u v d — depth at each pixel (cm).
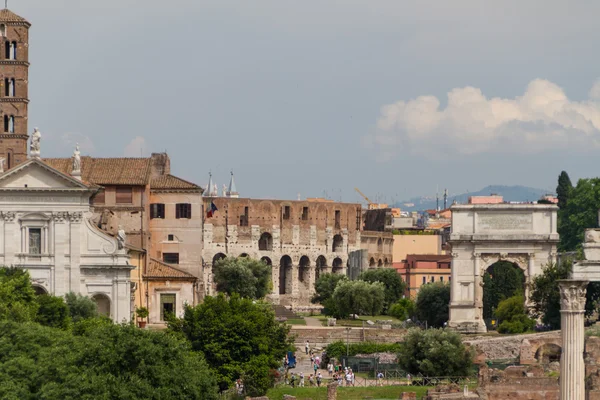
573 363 14225
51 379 19100
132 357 19100
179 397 19088
